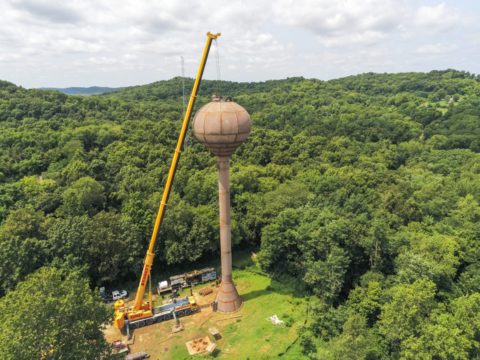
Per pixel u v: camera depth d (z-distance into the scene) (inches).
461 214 2501.2
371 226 2026.3
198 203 2677.2
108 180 3046.3
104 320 1273.4
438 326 1266.0
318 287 1875.0
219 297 1839.3
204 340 1599.4
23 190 2556.6
